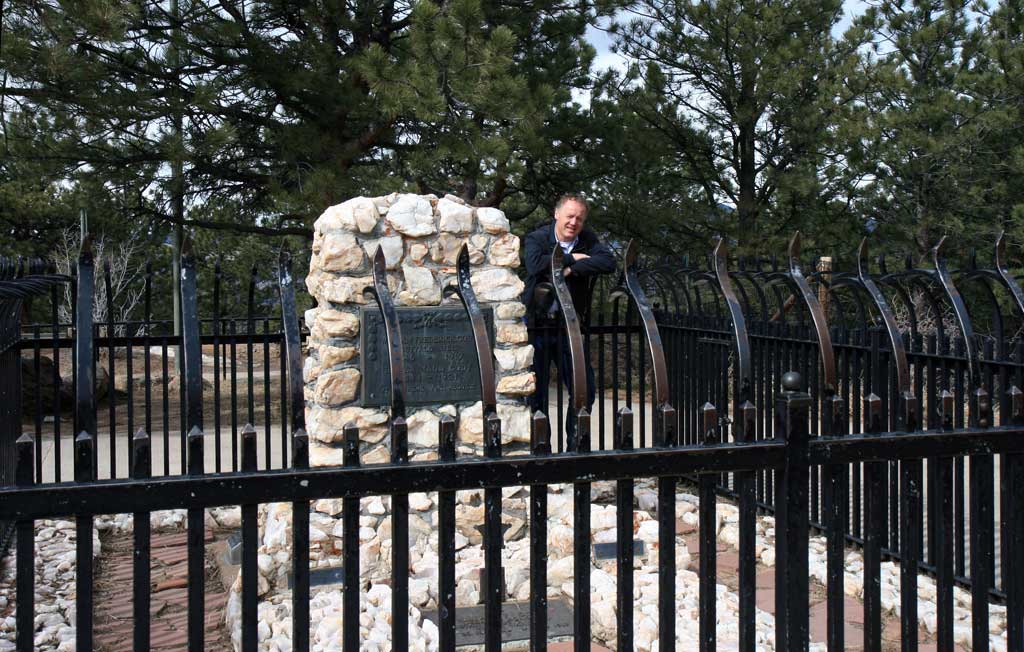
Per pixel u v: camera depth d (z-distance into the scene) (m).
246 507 1.76
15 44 8.73
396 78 9.19
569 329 2.04
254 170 11.62
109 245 13.28
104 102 9.40
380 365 4.54
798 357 5.19
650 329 2.11
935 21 15.04
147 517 1.69
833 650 2.17
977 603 2.35
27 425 9.95
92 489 1.65
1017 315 13.12
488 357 1.96
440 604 1.90
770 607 3.88
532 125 9.70
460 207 4.75
